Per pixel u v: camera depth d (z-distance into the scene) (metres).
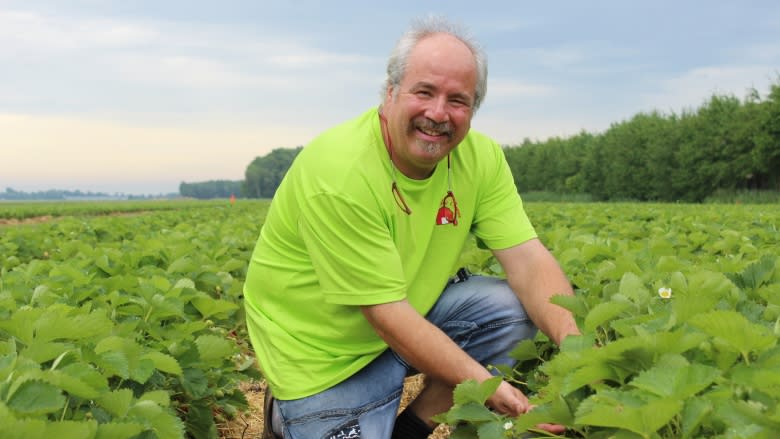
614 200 64.25
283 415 3.62
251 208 29.34
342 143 3.33
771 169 47.59
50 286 4.59
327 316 3.52
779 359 2.14
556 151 75.00
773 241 6.28
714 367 2.23
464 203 3.58
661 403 1.85
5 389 2.19
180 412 3.92
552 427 2.70
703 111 52.56
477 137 3.73
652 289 3.42
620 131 62.97
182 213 20.47
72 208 52.19
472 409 2.73
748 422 1.87
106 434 2.25
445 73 3.06
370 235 3.26
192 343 3.57
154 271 5.31
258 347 3.75
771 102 45.88
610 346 2.27
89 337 3.12
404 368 3.70
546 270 3.55
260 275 3.72
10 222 36.28
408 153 3.21
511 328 3.68
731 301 3.07
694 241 6.53
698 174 52.47
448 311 3.83
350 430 3.51
